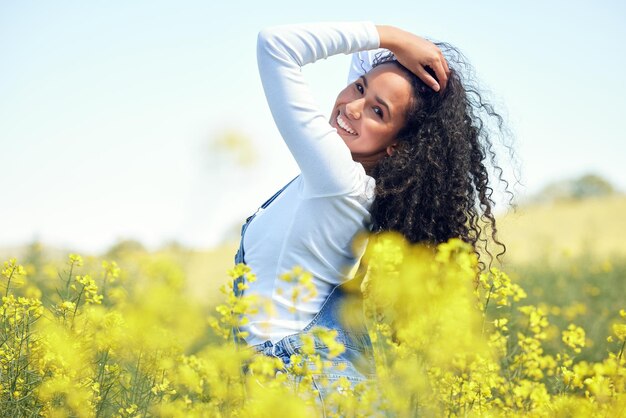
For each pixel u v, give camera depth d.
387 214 3.59
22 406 3.51
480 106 4.11
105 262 4.77
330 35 3.49
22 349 3.74
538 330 4.61
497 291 3.85
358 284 3.62
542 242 12.82
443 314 3.46
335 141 3.38
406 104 3.66
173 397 4.05
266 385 3.17
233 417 3.30
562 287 9.57
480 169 3.97
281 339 3.35
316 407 3.07
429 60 3.65
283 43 3.42
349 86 3.75
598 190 42.78
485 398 3.78
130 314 3.73
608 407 3.62
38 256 7.65
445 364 3.72
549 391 4.71
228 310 3.12
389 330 3.96
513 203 4.46
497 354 4.53
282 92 3.38
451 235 3.71
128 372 4.00
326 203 3.37
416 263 3.64
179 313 3.86
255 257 3.49
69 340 3.66
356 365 3.43
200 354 4.17
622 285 9.94
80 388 3.62
